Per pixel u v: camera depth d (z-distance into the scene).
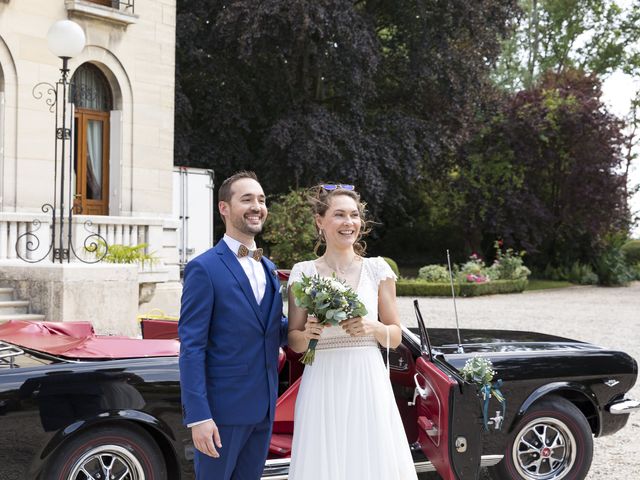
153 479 4.04
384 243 34.72
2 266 9.34
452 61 25.91
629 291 27.28
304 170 24.56
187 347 3.07
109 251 11.90
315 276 3.38
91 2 14.35
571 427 5.07
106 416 3.90
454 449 4.25
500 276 25.73
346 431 3.49
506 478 4.99
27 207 13.12
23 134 13.07
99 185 14.62
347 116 24.88
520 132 29.06
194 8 24.39
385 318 3.67
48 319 8.81
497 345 5.33
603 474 5.77
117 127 14.65
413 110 27.88
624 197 29.53
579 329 14.89
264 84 25.66
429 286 22.92
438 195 31.58
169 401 4.07
